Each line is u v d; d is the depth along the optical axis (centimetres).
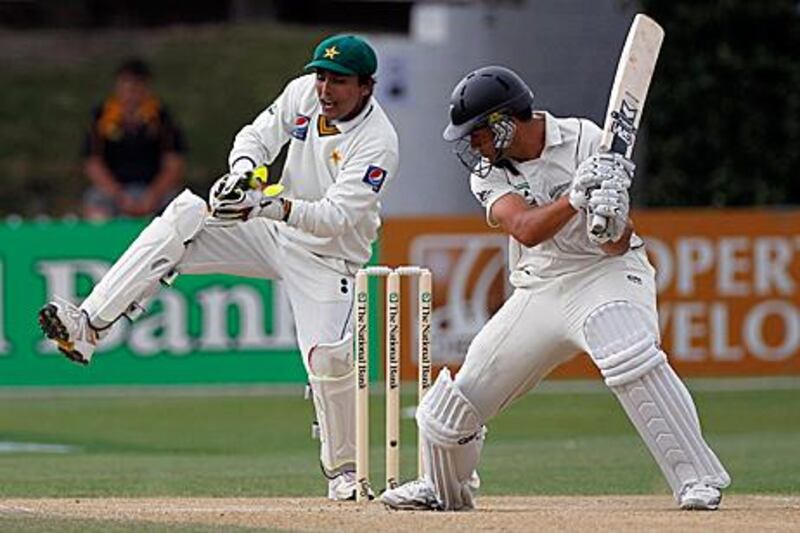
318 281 2781
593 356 2314
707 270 5238
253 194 2580
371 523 2197
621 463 3625
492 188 2350
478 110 2302
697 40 6744
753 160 6794
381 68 6112
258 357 5169
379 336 5047
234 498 2823
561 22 6228
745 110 6769
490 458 3766
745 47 6762
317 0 9594
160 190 6084
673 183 6731
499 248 5106
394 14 9412
